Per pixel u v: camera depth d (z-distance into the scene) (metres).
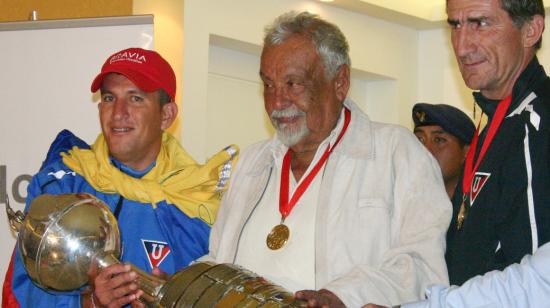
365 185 2.53
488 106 2.39
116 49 3.94
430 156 2.59
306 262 2.48
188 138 4.80
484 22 2.28
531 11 2.28
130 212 2.93
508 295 1.88
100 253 2.54
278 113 2.57
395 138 2.59
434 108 3.57
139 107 2.91
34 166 3.94
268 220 2.61
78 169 2.97
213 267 2.25
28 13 4.97
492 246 2.22
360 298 2.25
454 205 2.47
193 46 4.84
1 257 3.83
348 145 2.59
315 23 2.62
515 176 2.19
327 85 2.60
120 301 2.40
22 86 3.99
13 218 2.73
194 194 3.01
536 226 2.11
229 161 3.05
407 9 5.83
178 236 2.95
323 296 2.12
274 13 5.27
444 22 5.98
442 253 2.37
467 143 3.57
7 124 3.98
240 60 5.37
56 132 3.95
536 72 2.29
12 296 2.84
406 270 2.33
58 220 2.55
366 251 2.45
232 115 5.33
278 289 2.14
